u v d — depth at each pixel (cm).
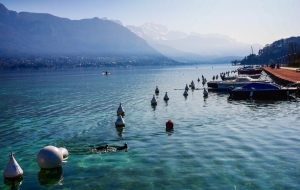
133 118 3403
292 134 2456
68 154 2141
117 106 4406
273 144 2197
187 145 2253
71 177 1758
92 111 4009
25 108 4488
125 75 16650
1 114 3972
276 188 1515
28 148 2361
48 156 1862
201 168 1792
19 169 1788
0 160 2100
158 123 3088
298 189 1500
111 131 2808
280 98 4812
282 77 7000
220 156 1980
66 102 5062
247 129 2677
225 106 4112
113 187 1602
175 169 1795
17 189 1641
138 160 1978
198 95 5603
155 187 1575
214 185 1566
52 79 13762
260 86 4994
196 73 17725
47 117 3650
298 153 1986
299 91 5084
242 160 1891
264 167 1772
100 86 8625
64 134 2758
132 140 2469
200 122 3050
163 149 2184
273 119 3084
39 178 1766
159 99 5134
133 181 1661
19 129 3027
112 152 2166
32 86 9375
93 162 1978
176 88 7325
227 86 6384
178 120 3197
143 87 7844
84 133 2769
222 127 2792
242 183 1577
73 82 11050
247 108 3878
